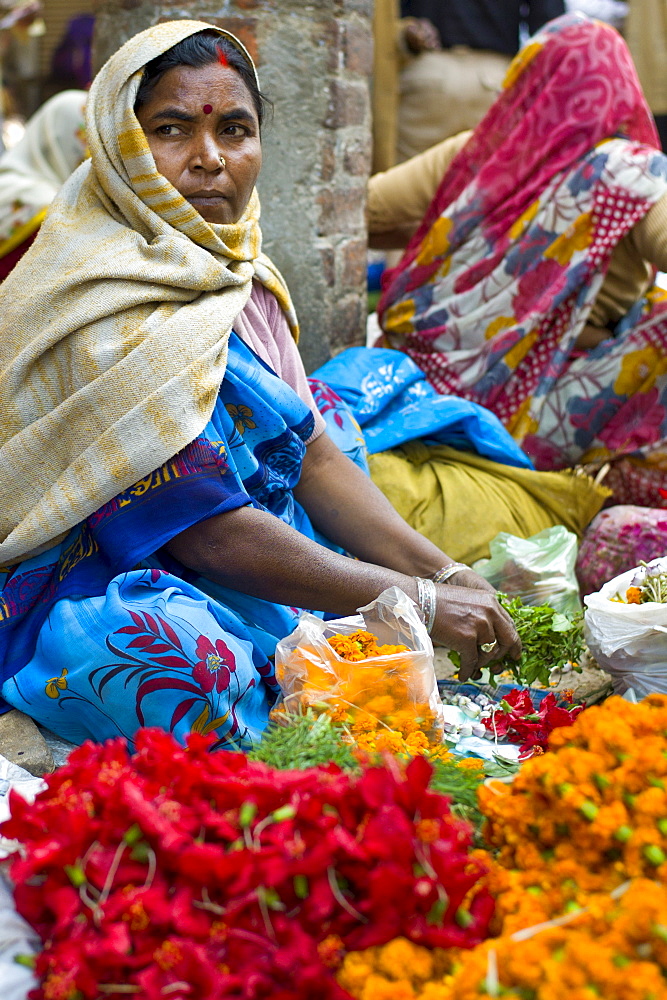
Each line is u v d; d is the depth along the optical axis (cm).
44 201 374
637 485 297
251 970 110
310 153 285
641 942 108
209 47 191
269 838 116
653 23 507
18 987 116
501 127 306
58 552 190
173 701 172
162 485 177
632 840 118
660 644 194
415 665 166
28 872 114
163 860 117
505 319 300
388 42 480
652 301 310
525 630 201
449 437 283
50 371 189
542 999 103
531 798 129
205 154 190
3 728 180
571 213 290
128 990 110
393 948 111
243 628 188
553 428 300
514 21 485
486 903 121
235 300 196
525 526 271
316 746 147
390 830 114
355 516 216
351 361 281
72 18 822
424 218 322
